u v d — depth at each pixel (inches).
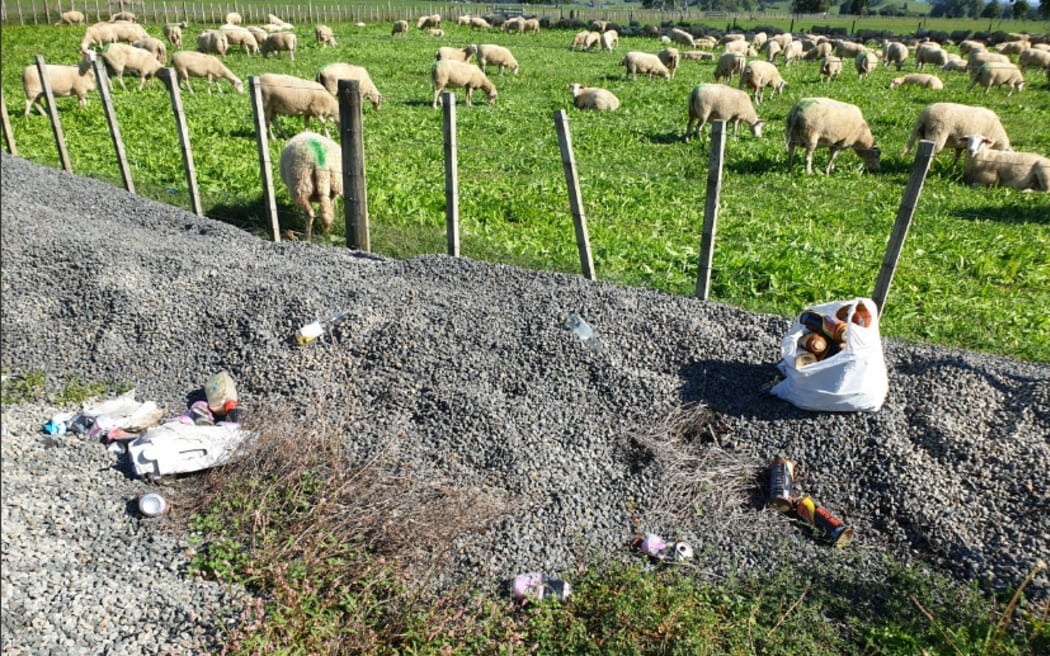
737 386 204.2
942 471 175.3
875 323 191.0
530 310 237.3
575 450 185.0
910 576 153.4
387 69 1055.6
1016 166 514.9
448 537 157.0
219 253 294.8
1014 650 135.3
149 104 711.7
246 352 223.5
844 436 184.1
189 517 162.7
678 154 589.3
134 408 199.8
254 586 146.6
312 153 323.3
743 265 312.2
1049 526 160.6
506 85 997.2
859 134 540.4
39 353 231.1
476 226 369.4
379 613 139.3
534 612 141.6
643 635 137.9
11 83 805.9
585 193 445.4
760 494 177.0
